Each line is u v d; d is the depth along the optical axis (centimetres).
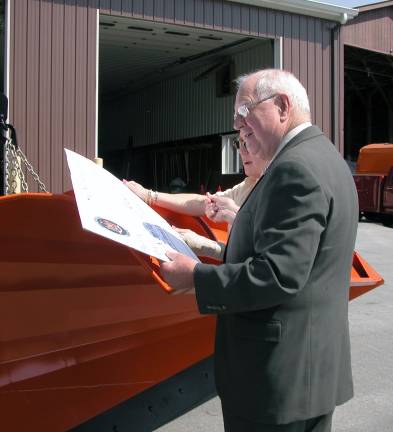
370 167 1599
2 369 212
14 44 966
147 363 232
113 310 217
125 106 2480
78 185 169
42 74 991
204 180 1911
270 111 175
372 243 1169
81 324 215
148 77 2083
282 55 1309
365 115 2803
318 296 165
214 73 1827
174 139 2089
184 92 2019
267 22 1279
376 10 1814
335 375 172
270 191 160
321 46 1364
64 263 207
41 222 199
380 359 454
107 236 142
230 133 1759
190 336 240
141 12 1105
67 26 1012
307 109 180
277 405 162
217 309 159
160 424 255
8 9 957
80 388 222
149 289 219
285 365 162
